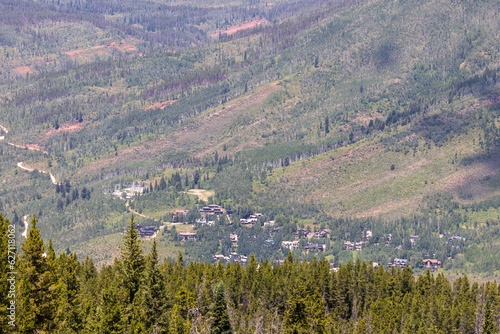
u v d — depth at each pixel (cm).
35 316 13912
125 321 16075
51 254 14812
